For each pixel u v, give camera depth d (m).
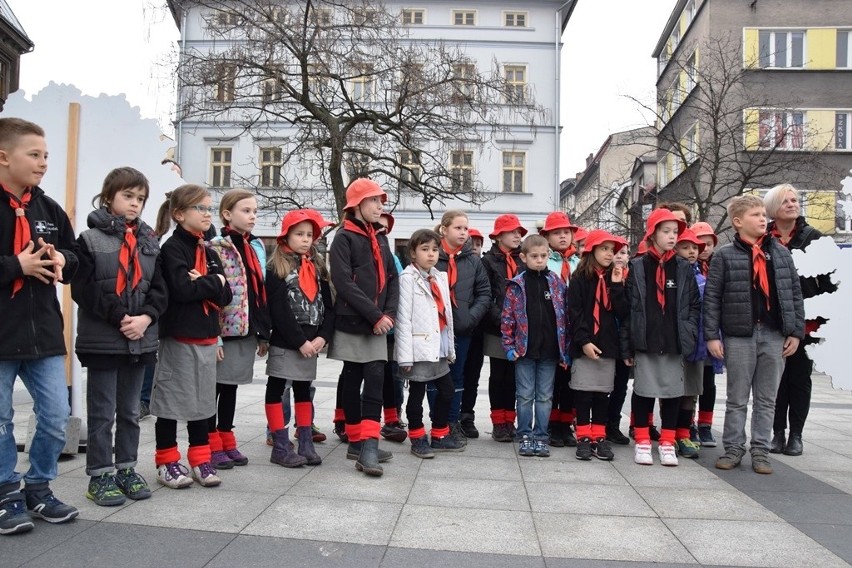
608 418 5.73
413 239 4.96
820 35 22.94
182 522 3.31
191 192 3.87
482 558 2.95
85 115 4.81
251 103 15.51
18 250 3.10
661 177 29.25
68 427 4.55
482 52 28.34
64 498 3.65
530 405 5.18
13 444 3.18
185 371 3.88
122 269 3.54
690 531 3.38
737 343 4.82
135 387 3.75
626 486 4.24
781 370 4.86
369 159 17.70
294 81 17.16
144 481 3.75
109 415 3.62
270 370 4.51
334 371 11.17
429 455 4.89
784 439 5.50
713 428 6.66
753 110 19.66
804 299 4.86
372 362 4.53
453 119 16.03
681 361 4.89
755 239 4.86
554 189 27.53
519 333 5.08
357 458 4.63
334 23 14.94
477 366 5.84
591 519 3.54
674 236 4.91
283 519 3.39
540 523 3.45
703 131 21.55
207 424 4.09
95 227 3.56
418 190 16.80
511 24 28.72
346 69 14.77
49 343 3.20
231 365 4.41
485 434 5.96
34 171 3.12
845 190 5.41
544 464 4.81
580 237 6.83
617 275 4.98
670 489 4.20
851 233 9.03
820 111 22.70
